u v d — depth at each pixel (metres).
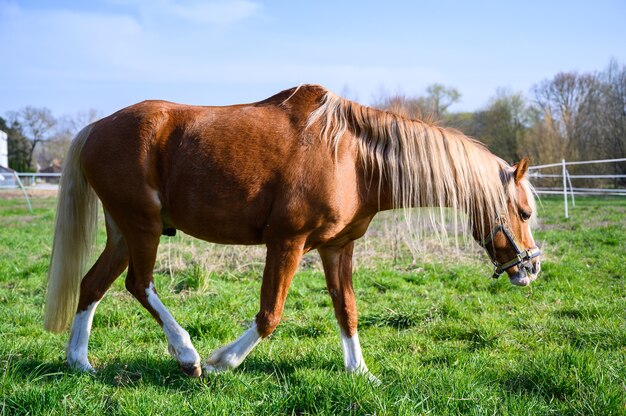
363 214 3.57
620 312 4.93
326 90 3.51
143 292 3.47
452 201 3.59
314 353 3.81
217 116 3.42
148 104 3.55
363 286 6.43
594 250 8.46
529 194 3.82
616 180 27.86
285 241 3.27
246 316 5.15
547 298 5.69
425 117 3.87
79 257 3.72
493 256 3.87
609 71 29.98
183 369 3.28
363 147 3.48
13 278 6.78
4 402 2.75
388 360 3.79
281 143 3.29
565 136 27.97
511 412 2.79
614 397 2.86
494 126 32.19
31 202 23.72
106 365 3.62
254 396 3.05
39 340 4.13
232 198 3.30
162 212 3.55
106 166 3.41
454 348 4.07
